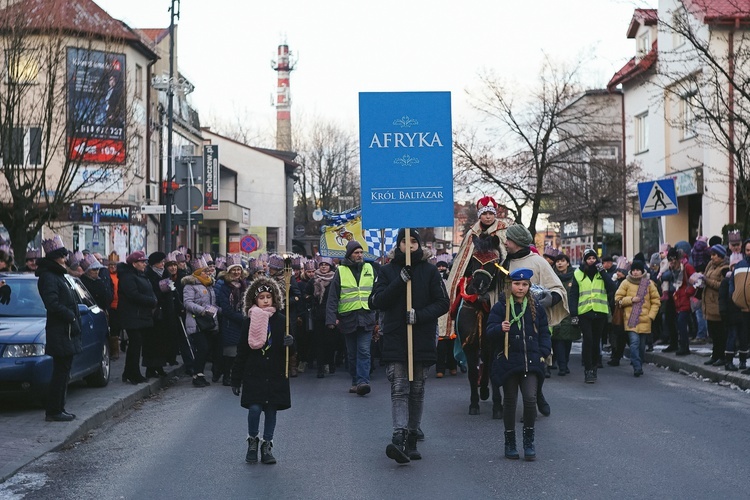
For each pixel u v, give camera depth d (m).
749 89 19.00
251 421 8.62
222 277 14.76
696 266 18.44
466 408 11.86
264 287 8.74
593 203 35.50
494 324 8.48
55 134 20.91
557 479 7.70
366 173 9.24
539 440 9.46
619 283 17.36
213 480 7.93
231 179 68.19
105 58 21.44
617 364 17.25
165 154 43.12
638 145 36.28
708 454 8.65
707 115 18.53
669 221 33.53
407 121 9.29
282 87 91.88
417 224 9.24
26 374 11.13
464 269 11.99
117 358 18.27
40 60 20.23
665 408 11.58
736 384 13.65
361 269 14.05
